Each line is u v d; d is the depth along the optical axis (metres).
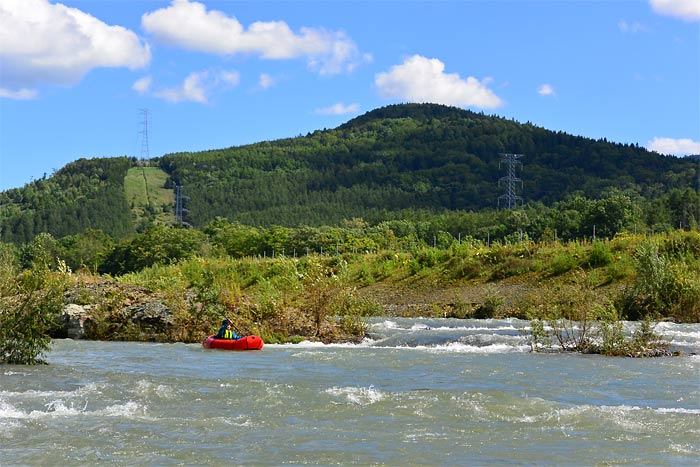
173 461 10.84
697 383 17.27
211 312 27.98
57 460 10.88
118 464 10.70
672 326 29.55
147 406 14.45
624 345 22.89
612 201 83.62
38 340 21.11
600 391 16.25
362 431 12.54
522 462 10.76
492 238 107.50
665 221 86.62
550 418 13.38
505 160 198.00
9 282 21.42
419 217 162.25
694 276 33.00
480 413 13.77
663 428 12.68
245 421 13.25
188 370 19.44
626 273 36.91
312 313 29.17
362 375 18.52
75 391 15.86
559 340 24.25
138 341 27.14
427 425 12.92
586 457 11.00
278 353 23.33
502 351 23.77
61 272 26.00
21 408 14.19
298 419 13.39
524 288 38.97
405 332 28.33
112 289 30.03
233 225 132.50
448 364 20.52
